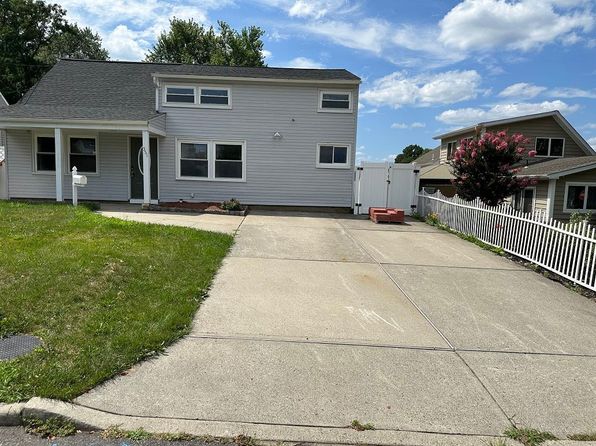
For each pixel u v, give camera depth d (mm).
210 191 15836
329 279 6570
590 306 5867
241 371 3666
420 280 6773
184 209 13578
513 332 4812
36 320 4277
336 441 2848
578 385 3672
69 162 15500
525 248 8414
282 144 15719
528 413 3229
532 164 21312
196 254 7227
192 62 39344
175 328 4387
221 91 15523
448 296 6031
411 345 4348
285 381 3537
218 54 38406
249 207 15766
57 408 2965
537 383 3682
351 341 4383
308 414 3105
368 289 6176
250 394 3324
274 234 10055
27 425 2910
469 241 10500
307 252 8336
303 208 15984
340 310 5270
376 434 2922
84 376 3361
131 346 3867
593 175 17812
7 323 4180
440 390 3506
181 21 38906
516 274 7398
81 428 2900
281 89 15523
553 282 7000
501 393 3496
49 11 32969
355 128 15703
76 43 43906
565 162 18922
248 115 15570
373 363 3924
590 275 6461
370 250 8836
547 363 4070
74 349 3748
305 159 15805
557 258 7320
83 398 3146
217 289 5781
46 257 6207
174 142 15547
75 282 5258
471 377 3738
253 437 2848
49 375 3312
